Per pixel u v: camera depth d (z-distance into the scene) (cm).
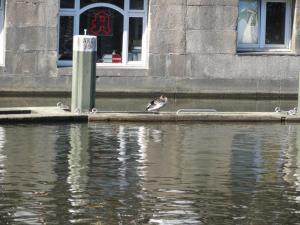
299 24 2395
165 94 2322
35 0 2256
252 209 1070
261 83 2358
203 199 1110
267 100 2328
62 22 2322
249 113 1809
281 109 2095
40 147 1418
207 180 1214
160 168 1283
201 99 2314
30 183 1170
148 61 2316
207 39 2334
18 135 1526
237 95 2352
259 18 2433
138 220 1013
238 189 1166
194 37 2328
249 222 1016
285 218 1034
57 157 1341
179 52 2323
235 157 1380
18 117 1661
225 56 2341
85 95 1744
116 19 2350
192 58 2328
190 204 1086
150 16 2314
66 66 2297
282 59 2364
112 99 2241
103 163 1307
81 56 1736
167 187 1168
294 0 2411
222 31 2338
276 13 2447
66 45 2320
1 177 1199
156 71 2317
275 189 1170
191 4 2322
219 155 1394
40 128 1612
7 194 1111
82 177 1212
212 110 1864
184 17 2322
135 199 1103
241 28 2423
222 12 2333
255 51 2416
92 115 1711
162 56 2317
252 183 1202
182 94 2330
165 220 1016
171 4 2314
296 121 1788
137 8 2352
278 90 2366
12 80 2258
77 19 2331
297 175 1258
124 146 1448
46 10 2264
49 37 2270
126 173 1244
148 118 1733
